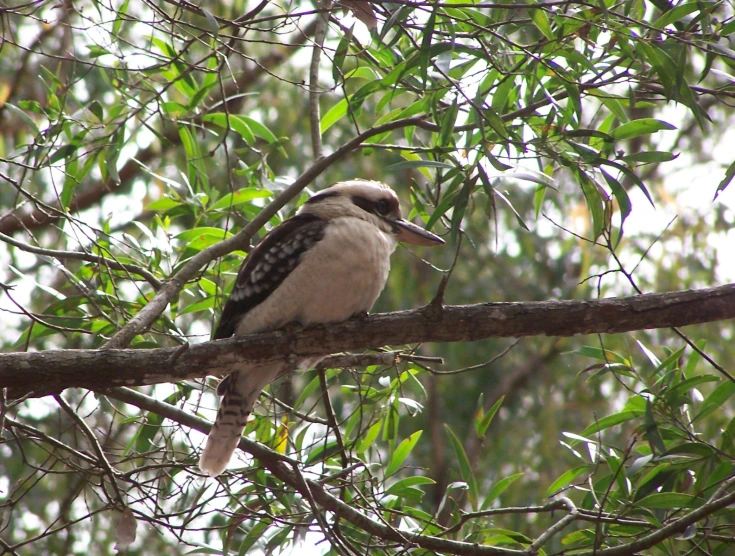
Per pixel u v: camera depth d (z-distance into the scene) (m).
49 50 13.66
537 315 6.60
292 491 7.74
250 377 7.65
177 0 7.24
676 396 7.64
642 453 8.21
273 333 6.84
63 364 6.06
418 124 8.18
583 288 14.42
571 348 15.45
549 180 7.00
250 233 8.15
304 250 7.40
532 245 15.48
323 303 7.37
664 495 7.32
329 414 7.95
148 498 7.17
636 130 7.55
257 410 9.50
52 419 11.20
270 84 15.30
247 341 6.66
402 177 15.37
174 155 14.89
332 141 15.11
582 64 7.18
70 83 8.83
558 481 8.10
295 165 14.88
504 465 14.39
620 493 7.63
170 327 8.37
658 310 6.55
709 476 7.34
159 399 8.49
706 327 13.65
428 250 15.60
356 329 6.76
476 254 15.58
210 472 7.66
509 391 15.80
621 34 6.84
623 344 8.30
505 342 15.84
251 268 7.73
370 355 7.59
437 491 14.63
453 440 8.41
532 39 8.17
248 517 7.12
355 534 8.23
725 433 7.50
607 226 7.30
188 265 7.73
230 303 7.82
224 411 7.71
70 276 7.75
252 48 15.60
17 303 6.91
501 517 13.13
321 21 8.78
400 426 15.18
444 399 15.67
